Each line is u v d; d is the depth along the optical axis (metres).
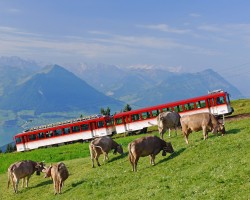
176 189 24.61
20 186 43.84
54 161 60.62
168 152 35.88
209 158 29.83
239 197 19.48
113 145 44.00
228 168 24.89
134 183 30.62
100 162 45.03
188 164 30.39
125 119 79.56
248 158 25.47
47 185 40.62
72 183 37.31
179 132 58.16
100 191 31.56
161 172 30.91
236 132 36.28
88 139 82.81
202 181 24.48
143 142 34.16
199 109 72.69
